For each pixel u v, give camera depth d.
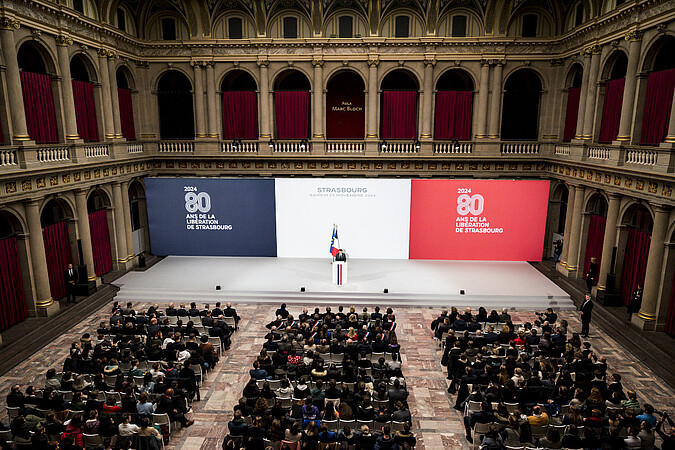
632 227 19.09
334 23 24.98
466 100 25.53
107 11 21.64
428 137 25.78
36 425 10.14
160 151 26.47
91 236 21.77
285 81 28.97
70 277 19.42
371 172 26.27
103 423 10.20
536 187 22.97
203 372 14.50
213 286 21.50
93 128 21.80
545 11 24.31
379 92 25.62
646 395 13.73
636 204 18.66
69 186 19.41
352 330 14.64
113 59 22.72
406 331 17.86
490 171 25.98
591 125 21.72
